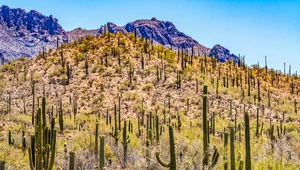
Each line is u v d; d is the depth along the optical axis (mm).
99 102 60656
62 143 22375
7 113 45625
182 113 51844
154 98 62438
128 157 17922
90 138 21000
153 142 17297
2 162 9500
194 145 13727
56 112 51000
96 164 15484
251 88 70375
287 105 61844
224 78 68000
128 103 59844
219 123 40594
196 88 62969
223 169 12641
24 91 66375
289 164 13234
